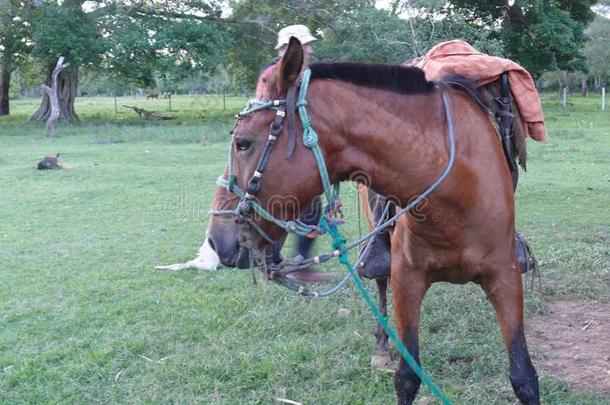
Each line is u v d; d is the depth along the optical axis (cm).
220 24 2830
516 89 309
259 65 2931
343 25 2377
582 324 473
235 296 540
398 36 2230
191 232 785
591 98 4362
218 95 5050
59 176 1214
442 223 268
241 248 258
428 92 266
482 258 275
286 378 393
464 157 265
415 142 256
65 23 2403
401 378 306
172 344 448
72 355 434
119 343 447
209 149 1658
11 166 1366
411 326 298
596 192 966
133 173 1235
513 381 279
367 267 365
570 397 360
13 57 2697
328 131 248
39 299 547
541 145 1558
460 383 384
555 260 615
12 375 401
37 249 710
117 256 682
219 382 388
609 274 575
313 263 266
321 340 447
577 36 2998
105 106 4350
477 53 322
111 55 2477
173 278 597
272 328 468
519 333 281
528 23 2956
